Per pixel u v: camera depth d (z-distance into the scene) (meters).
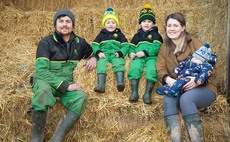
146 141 2.96
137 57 3.37
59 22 3.20
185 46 3.14
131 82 3.23
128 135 3.11
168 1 4.78
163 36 4.20
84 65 3.36
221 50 3.49
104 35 3.64
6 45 4.16
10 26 4.44
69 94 3.01
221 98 3.14
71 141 3.13
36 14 4.47
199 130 2.77
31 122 3.15
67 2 4.94
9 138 3.14
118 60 3.38
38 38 4.38
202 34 3.91
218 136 3.08
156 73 3.21
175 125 2.83
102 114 3.13
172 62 3.15
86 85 3.29
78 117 2.98
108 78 3.31
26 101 3.16
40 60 3.07
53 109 3.16
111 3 4.90
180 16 3.09
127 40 3.88
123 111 3.13
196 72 2.93
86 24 4.43
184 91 2.93
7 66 3.60
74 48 3.32
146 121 3.12
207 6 4.15
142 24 3.58
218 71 3.41
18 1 4.93
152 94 3.23
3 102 3.12
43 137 3.00
